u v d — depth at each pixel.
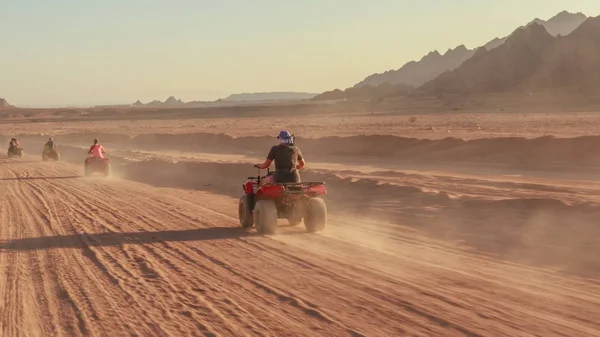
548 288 8.13
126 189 23.52
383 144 38.78
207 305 7.74
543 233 11.82
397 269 9.39
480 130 63.72
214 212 16.53
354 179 21.58
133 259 10.73
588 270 9.11
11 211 17.78
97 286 8.89
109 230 13.93
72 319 7.35
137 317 7.35
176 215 16.11
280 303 7.73
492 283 8.42
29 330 7.01
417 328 6.57
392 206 16.25
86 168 30.34
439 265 9.63
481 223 13.15
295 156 13.38
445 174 24.83
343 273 9.20
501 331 6.39
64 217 16.25
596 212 13.02
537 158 29.08
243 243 11.95
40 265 10.42
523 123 80.75
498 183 20.58
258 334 6.58
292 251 11.01
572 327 6.49
